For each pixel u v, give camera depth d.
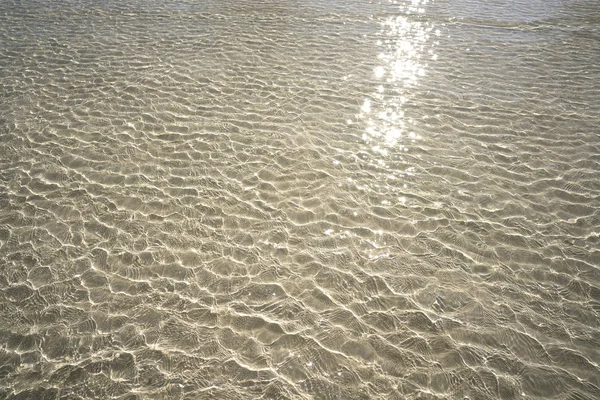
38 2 10.50
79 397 3.01
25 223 4.39
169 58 7.66
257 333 3.39
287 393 3.01
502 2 9.94
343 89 6.56
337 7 9.92
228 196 4.67
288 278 3.81
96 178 4.94
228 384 3.07
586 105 6.02
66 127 5.80
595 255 3.94
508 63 7.22
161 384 3.07
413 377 3.08
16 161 5.21
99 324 3.46
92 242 4.18
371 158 5.15
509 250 4.01
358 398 2.97
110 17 9.58
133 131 5.70
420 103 6.18
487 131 5.57
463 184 4.75
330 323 3.44
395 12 9.52
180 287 3.75
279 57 7.62
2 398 3.01
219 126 5.77
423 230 4.23
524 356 3.20
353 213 4.42
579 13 9.10
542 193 4.61
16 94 6.59
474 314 3.49
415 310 3.53
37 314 3.55
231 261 3.98
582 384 3.03
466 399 2.96
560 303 3.55
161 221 4.39
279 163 5.11
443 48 7.80
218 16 9.55
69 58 7.72
